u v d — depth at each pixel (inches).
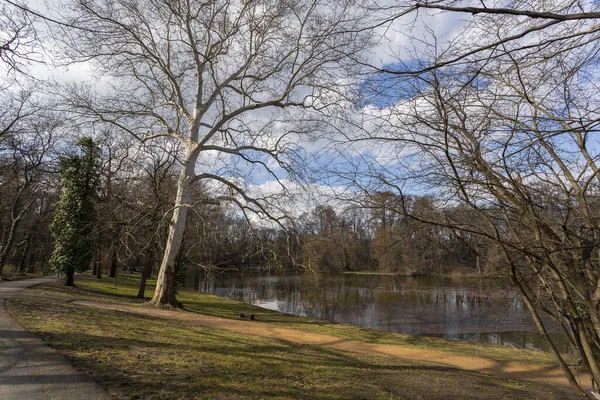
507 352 519.8
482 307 974.4
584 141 161.2
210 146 706.2
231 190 749.9
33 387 197.0
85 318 406.6
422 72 135.4
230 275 2290.8
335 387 272.5
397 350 496.7
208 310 793.6
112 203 855.1
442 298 1170.6
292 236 689.0
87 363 243.0
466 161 144.6
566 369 167.6
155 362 267.1
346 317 882.8
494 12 117.6
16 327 319.0
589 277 160.7
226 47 701.9
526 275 163.0
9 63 308.5
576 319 157.3
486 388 327.9
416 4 126.8
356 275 1914.4
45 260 1492.4
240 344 399.5
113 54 625.3
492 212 150.6
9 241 959.6
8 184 1027.3
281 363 330.0
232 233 828.6
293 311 976.9
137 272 2044.8
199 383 231.5
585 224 157.1
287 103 697.0
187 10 641.6
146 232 748.6
